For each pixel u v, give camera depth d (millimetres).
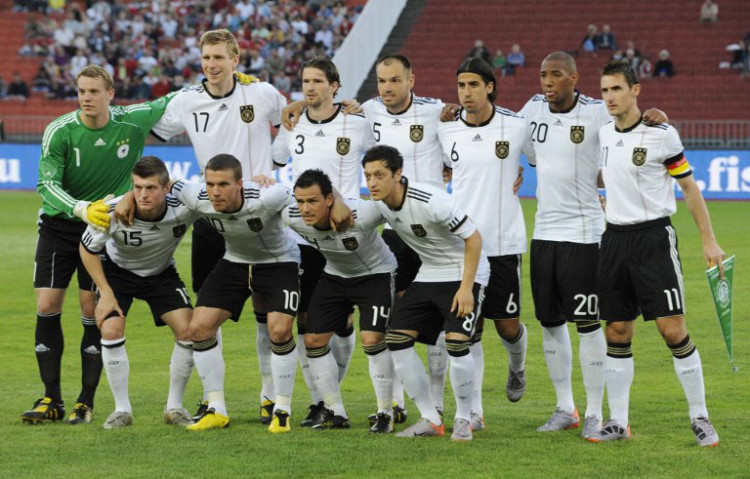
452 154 8328
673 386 9539
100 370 8461
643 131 7480
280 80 34000
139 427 8141
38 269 8492
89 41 36688
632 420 8305
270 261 8195
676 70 33719
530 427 8188
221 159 7621
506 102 33469
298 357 9219
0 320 13328
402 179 7590
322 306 8133
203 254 8961
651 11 35344
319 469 6871
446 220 7496
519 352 8648
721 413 8445
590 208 8094
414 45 35594
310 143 8570
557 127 8086
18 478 6680
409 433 7859
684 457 7121
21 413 8641
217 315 8133
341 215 7590
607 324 7750
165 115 8805
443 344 8383
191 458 7148
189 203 7984
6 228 22594
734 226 21672
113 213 7871
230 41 8523
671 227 7617
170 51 35812
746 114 32312
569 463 7008
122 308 8367
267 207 7820
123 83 34625
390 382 8023
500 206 8227
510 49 35250
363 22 32938
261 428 8148
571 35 35188
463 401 7707
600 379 7926
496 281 8281
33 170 30516
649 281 7500
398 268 8758
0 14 38438
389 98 8367
